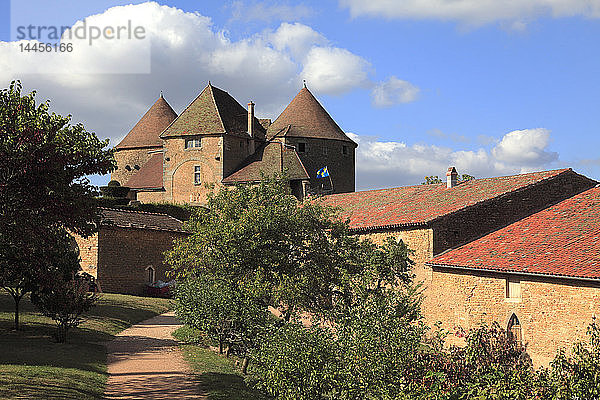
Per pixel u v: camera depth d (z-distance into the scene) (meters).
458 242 34.12
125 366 21.44
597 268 22.84
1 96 16.55
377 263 27.31
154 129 79.25
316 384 14.86
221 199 27.14
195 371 20.88
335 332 16.66
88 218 17.95
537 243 28.27
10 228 16.12
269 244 25.09
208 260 25.08
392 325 15.49
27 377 17.19
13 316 28.12
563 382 13.31
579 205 31.70
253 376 19.05
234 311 22.53
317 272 25.45
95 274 41.06
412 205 39.25
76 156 17.00
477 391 13.79
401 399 13.93
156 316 35.62
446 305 30.97
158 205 60.06
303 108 73.50
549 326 24.66
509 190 35.66
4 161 15.23
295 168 65.94
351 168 74.81
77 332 26.70
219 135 67.31
